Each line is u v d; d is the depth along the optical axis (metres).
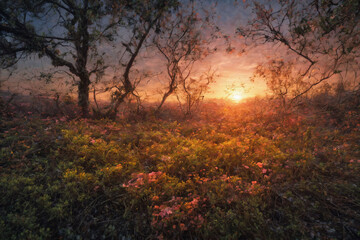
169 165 4.40
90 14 6.90
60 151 4.96
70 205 3.38
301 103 8.00
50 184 3.82
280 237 2.82
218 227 3.01
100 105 9.26
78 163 4.54
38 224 2.96
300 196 3.50
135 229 3.04
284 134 6.27
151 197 3.54
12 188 3.50
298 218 3.08
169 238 2.92
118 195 3.61
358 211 3.11
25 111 8.16
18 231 2.89
